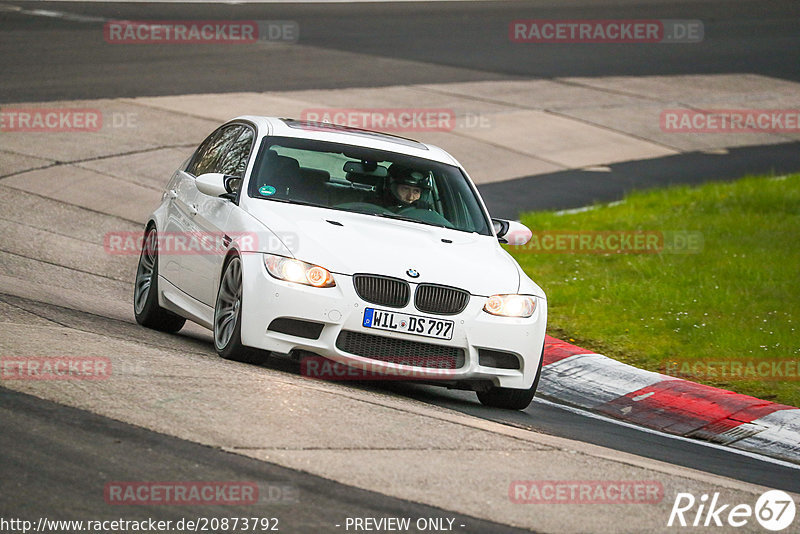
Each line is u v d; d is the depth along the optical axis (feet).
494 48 354.54
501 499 62.39
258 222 91.20
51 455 59.72
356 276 86.48
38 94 234.17
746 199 206.39
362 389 88.53
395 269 87.45
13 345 80.43
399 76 298.76
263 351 88.33
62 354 79.71
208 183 96.48
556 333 127.13
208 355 91.61
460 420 80.38
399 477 63.57
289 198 96.27
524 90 301.22
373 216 96.07
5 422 63.62
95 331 94.22
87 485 56.54
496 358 90.22
